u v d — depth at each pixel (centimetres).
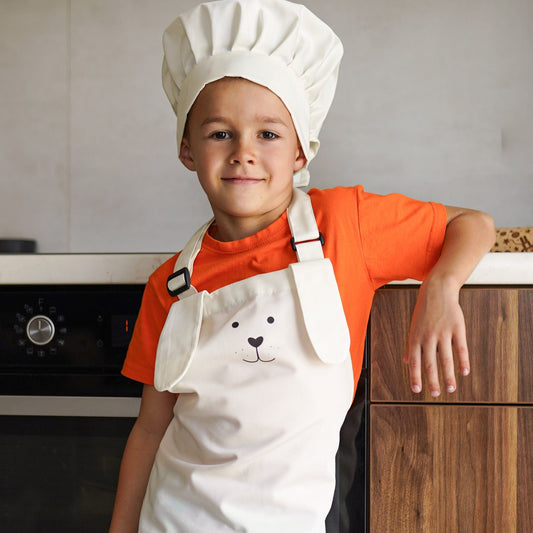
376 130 157
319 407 78
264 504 77
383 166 157
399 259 84
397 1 156
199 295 84
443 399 92
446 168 155
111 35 163
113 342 100
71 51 165
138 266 99
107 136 165
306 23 90
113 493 100
